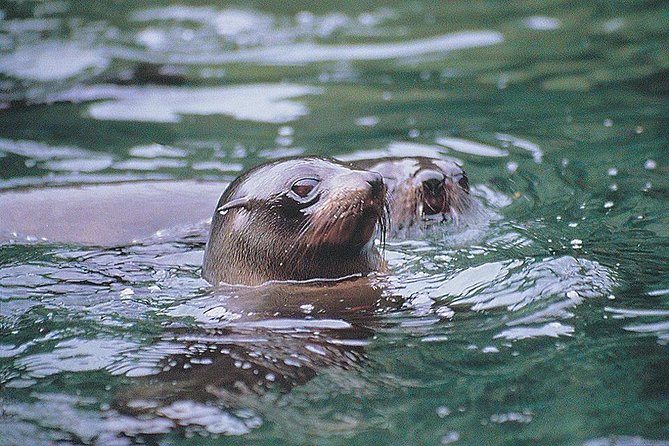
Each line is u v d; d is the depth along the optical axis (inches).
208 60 1058.1
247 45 1117.7
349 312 492.4
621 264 526.9
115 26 1197.1
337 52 1077.8
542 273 514.0
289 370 425.7
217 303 509.4
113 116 869.2
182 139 804.0
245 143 791.7
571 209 629.0
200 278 553.9
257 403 396.8
